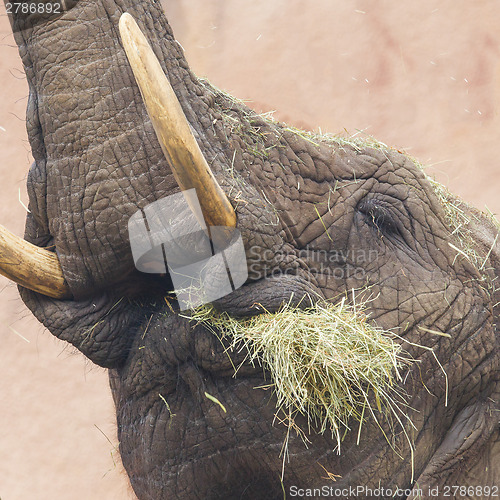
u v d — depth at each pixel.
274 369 11.27
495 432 12.88
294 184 12.12
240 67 36.62
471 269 12.93
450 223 13.34
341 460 11.98
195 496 12.43
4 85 32.19
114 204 10.87
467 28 35.28
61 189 10.98
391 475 12.19
